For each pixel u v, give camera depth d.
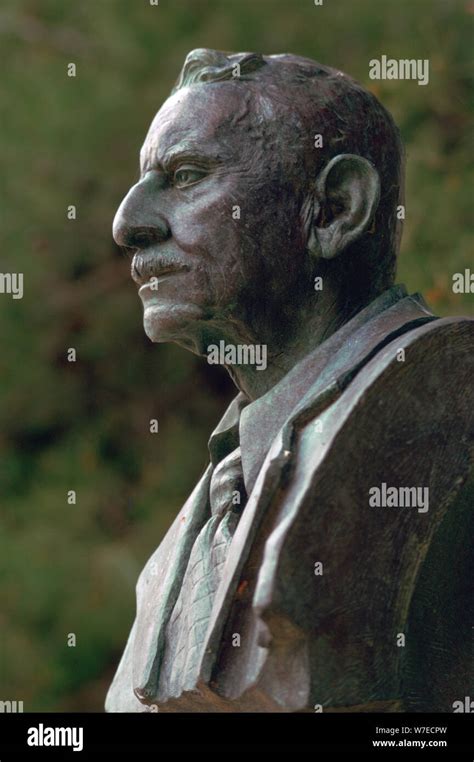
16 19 8.36
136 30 8.09
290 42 7.75
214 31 7.91
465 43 7.36
